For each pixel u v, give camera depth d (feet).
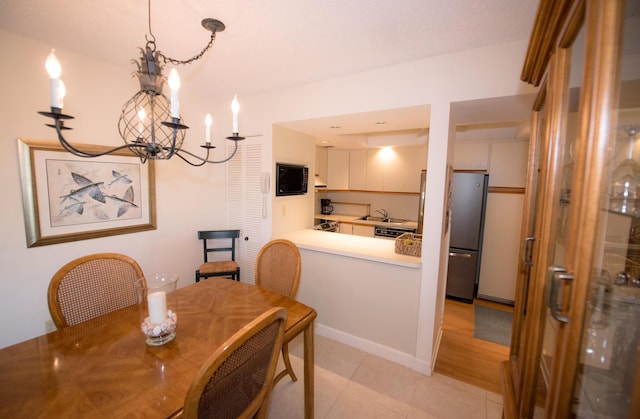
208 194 9.77
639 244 2.04
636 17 1.82
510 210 11.46
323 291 8.31
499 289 11.82
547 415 2.33
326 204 17.83
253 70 7.01
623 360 2.07
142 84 3.92
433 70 6.14
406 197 15.96
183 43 5.74
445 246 7.87
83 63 6.59
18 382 3.07
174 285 4.41
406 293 7.00
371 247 8.13
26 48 5.73
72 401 2.84
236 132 4.52
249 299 5.31
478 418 5.54
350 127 9.08
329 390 6.22
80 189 6.74
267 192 9.10
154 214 8.28
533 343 3.10
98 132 6.95
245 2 4.35
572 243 2.08
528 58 3.64
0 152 5.60
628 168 1.96
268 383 3.46
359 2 4.30
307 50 5.91
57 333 4.05
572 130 2.54
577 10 2.22
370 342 7.61
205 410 2.59
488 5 4.28
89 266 4.90
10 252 5.83
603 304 2.07
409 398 6.04
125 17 4.88
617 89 1.82
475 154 11.91
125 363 3.44
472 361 7.43
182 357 3.58
